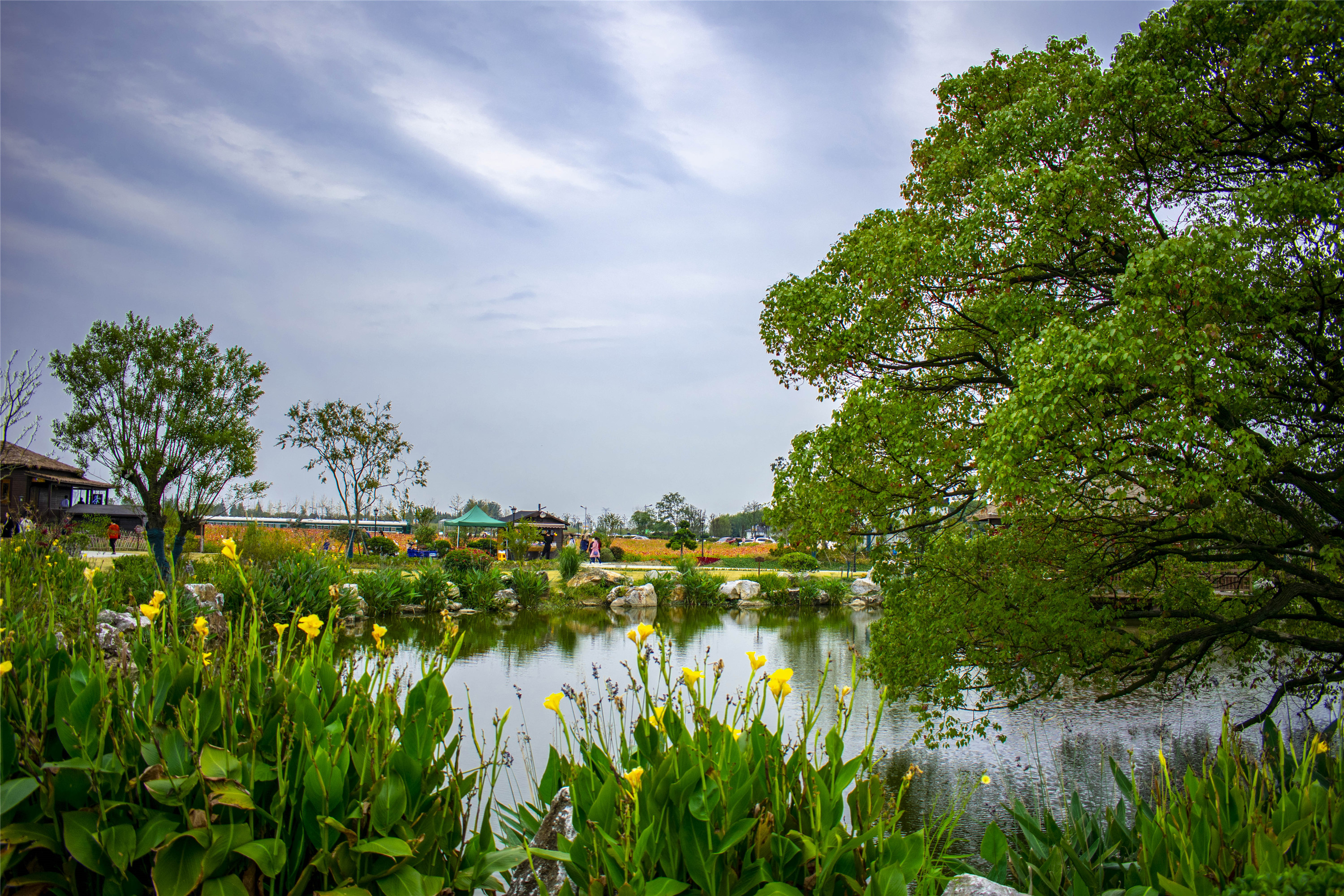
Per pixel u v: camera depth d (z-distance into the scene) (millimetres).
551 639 19422
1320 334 7934
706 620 26609
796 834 2537
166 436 21703
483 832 3053
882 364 9953
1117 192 8672
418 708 2988
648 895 2314
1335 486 8711
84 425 21047
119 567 15742
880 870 2570
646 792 2494
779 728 2754
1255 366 7719
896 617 9930
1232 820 3252
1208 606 10359
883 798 2891
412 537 50625
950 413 9797
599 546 49375
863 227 10633
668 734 2744
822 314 9477
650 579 32781
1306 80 7621
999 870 3477
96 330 21234
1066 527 9164
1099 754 10031
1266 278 7676
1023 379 7168
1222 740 3539
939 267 8594
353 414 37094
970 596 9398
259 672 2807
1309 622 10820
